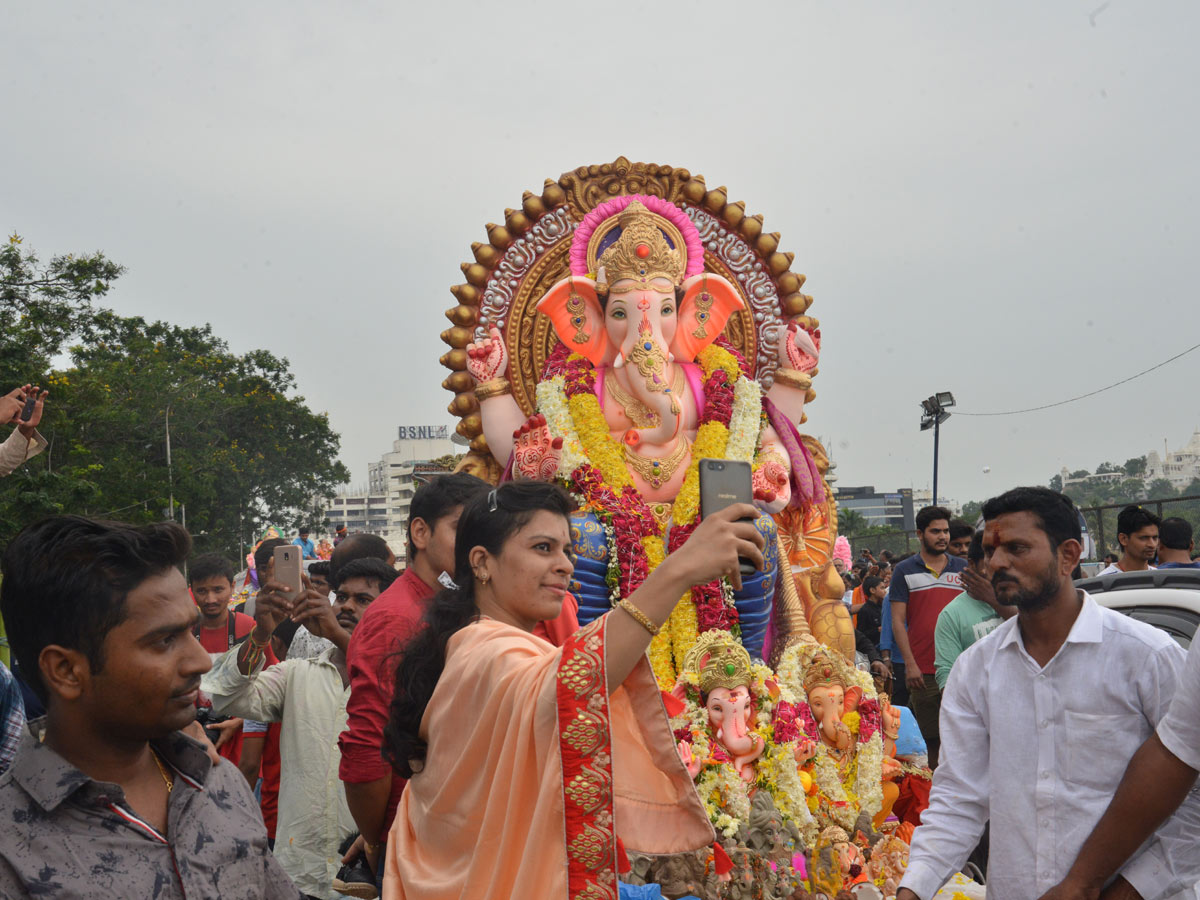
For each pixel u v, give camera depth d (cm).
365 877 391
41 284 2641
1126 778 290
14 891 187
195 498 3362
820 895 426
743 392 637
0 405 422
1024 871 318
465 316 679
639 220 629
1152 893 297
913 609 775
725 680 451
